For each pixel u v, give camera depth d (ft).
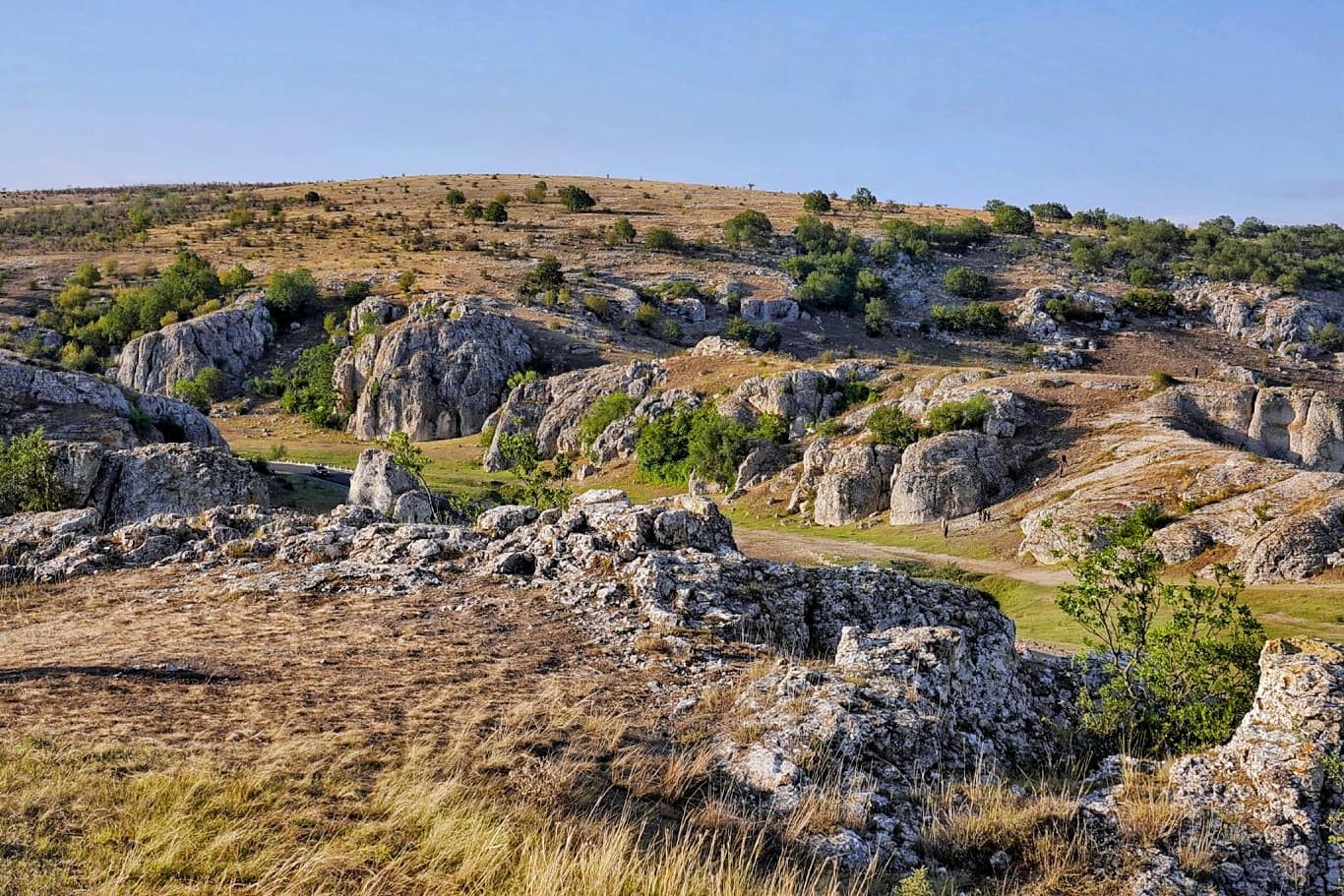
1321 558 160.76
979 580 185.88
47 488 166.71
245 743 40.96
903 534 235.40
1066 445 258.98
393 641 59.52
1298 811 37.27
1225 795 39.14
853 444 271.08
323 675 52.24
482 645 58.70
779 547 225.76
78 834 32.27
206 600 71.67
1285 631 130.82
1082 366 487.20
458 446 402.93
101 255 638.53
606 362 446.19
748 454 298.76
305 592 72.18
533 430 392.47
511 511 83.35
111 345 499.51
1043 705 54.24
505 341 448.24
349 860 31.91
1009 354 503.20
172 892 29.40
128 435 235.40
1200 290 587.68
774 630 63.98
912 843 37.32
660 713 47.70
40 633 64.44
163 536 87.15
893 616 66.74
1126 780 41.52
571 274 563.48
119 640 61.05
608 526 76.48
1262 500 188.34
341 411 440.04
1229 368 480.23
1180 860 36.06
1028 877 35.68
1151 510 193.36
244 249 638.53
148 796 34.73
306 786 36.70
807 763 40.50
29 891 28.50
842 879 34.30
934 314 542.57
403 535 82.07
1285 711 40.83
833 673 48.21
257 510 93.04
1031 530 205.87
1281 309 542.98
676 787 39.34
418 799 35.68
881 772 41.06
